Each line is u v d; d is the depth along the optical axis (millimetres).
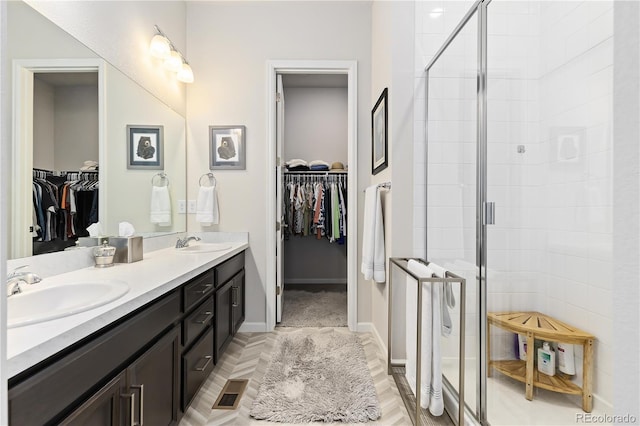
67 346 792
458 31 1800
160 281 1312
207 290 1867
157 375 1263
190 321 1611
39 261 1336
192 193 2873
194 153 2875
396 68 2189
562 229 1243
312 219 4145
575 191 1194
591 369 1159
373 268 2338
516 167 1413
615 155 399
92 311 926
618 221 394
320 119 4773
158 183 2395
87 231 1635
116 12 1889
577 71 1180
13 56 1219
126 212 1990
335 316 3240
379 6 2566
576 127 1194
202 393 1902
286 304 3635
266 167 2885
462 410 1507
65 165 1482
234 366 2232
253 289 2889
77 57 1565
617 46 396
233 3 2861
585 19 1146
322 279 4797
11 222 1210
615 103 398
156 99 2365
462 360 1508
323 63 2857
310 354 2383
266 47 2867
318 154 4777
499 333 1482
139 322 1126
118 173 1906
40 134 1342
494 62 1525
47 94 1379
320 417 1659
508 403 1421
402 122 2195
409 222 2195
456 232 1829
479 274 1607
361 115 2867
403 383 1979
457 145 1818
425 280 1514
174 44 2650
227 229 2889
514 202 1425
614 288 397
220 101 2873
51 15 1400
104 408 947
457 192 1822
